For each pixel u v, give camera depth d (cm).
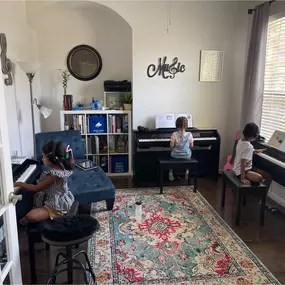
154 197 355
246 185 288
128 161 441
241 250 248
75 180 309
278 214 317
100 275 216
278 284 208
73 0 367
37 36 427
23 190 232
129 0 386
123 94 439
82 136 427
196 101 429
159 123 412
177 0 393
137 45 400
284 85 344
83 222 196
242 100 402
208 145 409
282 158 306
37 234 203
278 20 348
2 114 146
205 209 324
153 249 248
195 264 229
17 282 163
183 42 409
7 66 293
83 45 438
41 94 445
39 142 352
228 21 411
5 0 301
